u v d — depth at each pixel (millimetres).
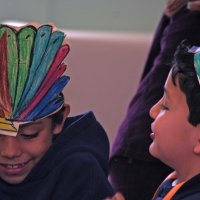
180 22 2889
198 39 2822
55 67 2049
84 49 4871
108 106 4828
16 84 2018
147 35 5008
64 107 2178
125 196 2875
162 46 2977
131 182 2871
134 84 4820
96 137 2322
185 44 2061
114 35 4984
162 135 1966
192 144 1935
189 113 1915
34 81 2023
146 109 2891
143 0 5336
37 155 2123
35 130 2084
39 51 2021
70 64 4871
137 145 2846
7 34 2012
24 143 2086
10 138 2061
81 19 5441
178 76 1938
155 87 2910
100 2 5398
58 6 5445
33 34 2020
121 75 4840
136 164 2854
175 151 1961
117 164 2916
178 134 1944
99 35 4969
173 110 1952
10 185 2188
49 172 2186
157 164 2811
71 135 2248
